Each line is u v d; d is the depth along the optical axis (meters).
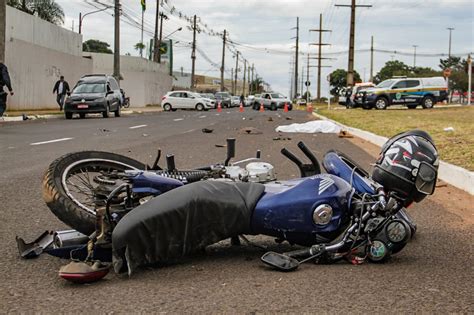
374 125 19.98
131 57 56.81
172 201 3.87
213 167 4.79
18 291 3.66
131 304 3.44
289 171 9.16
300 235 4.18
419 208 6.79
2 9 22.22
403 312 3.40
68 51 37.72
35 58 32.06
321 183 4.20
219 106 49.28
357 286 3.83
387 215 4.31
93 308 3.38
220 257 4.45
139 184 4.09
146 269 4.11
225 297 3.58
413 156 4.23
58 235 4.31
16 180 8.00
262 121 26.39
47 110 31.89
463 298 3.66
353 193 4.33
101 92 27.47
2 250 4.59
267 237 5.11
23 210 6.08
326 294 3.66
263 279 3.93
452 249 4.91
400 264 4.38
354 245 4.27
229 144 4.93
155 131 18.34
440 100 38.81
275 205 4.12
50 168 4.66
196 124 23.06
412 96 38.59
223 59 95.38
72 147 12.62
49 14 46.59
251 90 165.25
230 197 4.06
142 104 57.50
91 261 3.94
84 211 4.37
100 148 12.41
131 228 3.72
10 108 29.34
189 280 3.89
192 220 3.90
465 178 8.10
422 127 17.89
